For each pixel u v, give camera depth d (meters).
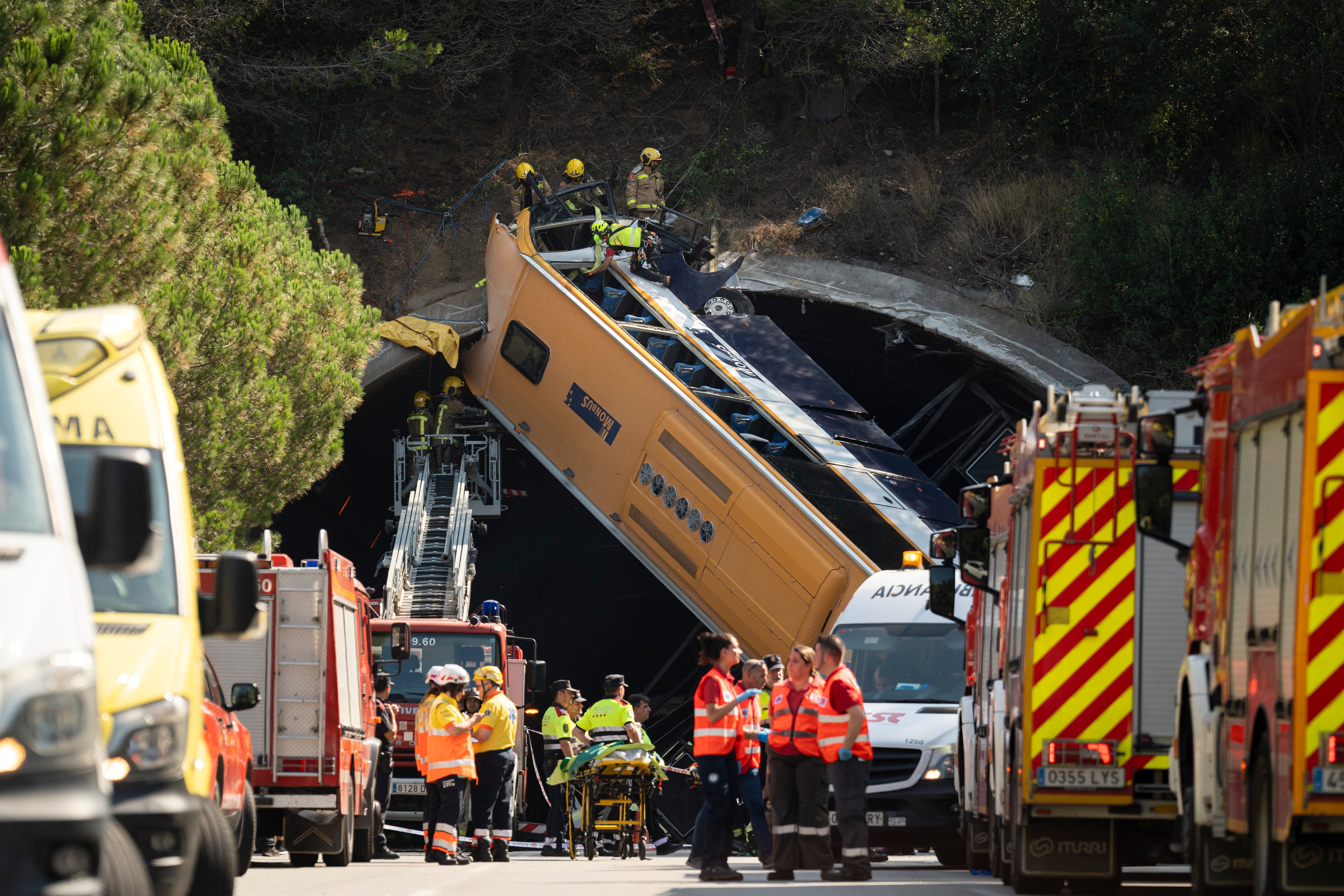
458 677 44.50
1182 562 26.86
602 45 119.19
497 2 114.19
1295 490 18.81
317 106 112.31
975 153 110.75
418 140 116.25
